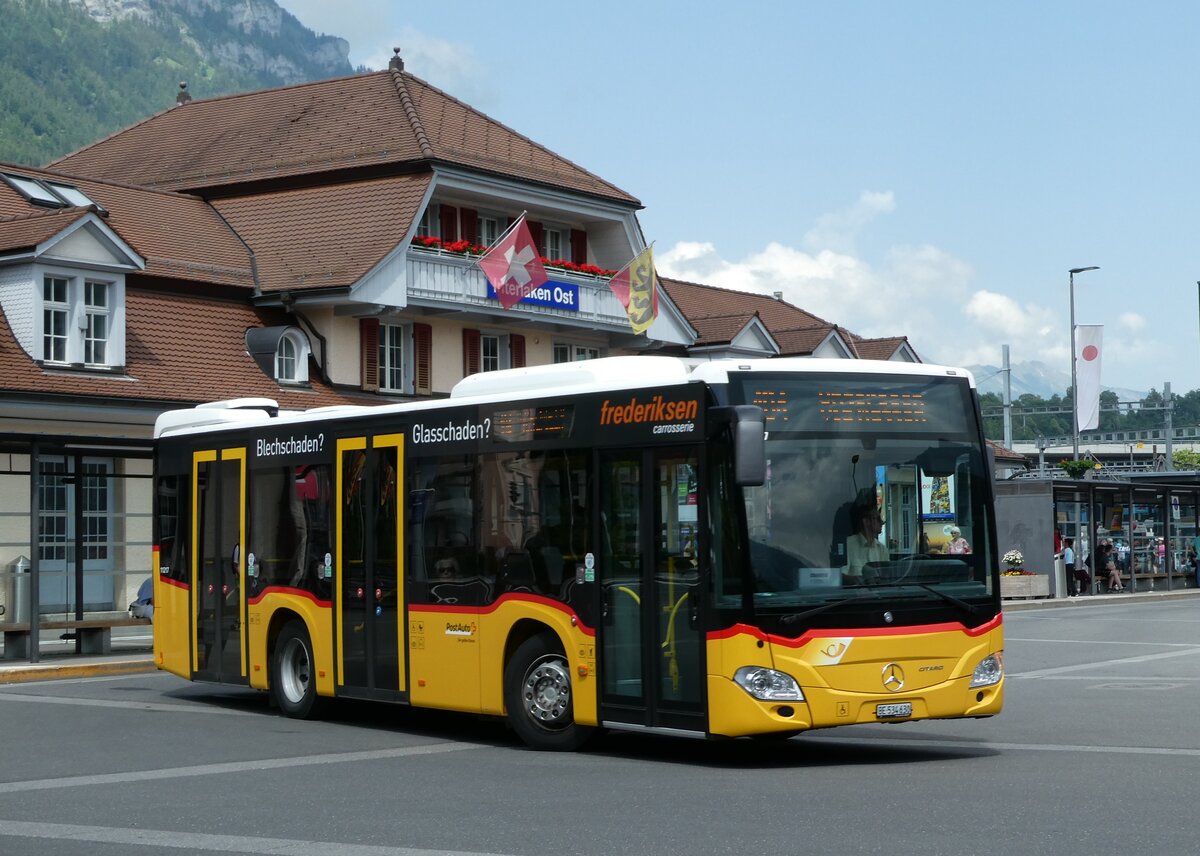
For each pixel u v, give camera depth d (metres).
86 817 11.05
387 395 40.47
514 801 11.46
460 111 44.88
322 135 43.41
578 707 14.51
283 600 18.39
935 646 13.45
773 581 13.11
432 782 12.66
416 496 16.52
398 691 16.61
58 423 31.75
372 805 11.39
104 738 16.20
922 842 9.34
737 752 14.74
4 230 32.78
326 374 38.84
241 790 12.34
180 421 20.86
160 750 15.14
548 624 14.84
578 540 14.58
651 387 14.01
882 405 13.76
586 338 47.16
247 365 36.59
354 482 17.38
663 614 13.73
